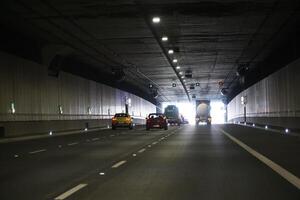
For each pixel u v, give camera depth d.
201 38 41.97
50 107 46.62
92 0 28.03
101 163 18.88
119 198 11.11
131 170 16.41
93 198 11.15
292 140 32.75
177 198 11.05
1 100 35.59
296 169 16.31
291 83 41.50
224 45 46.19
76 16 32.44
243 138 35.91
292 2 29.66
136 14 31.78
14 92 38.00
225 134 43.28
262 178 14.22
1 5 29.38
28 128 40.56
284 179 13.98
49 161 20.00
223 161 19.14
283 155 21.45
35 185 13.37
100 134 45.91
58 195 11.66
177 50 48.19
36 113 42.69
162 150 25.11
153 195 11.47
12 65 37.75
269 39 43.53
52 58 47.06
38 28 36.81
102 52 49.81
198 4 29.39
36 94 42.88
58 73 49.16
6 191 12.39
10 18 33.19
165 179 14.13
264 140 32.97
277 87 48.56
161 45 45.41
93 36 40.34
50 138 38.69
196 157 20.98
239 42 44.78
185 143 30.88
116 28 36.84
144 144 30.19
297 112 39.12
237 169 16.44
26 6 29.73
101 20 33.72
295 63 39.72
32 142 33.34
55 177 14.98
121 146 28.48
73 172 16.16
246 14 32.78
